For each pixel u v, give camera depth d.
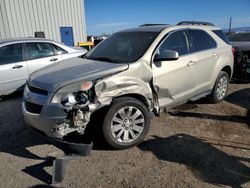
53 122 3.12
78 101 3.12
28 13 13.86
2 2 12.87
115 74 3.47
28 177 3.09
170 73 4.11
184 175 3.04
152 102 3.95
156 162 3.32
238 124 4.46
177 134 4.07
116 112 3.45
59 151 3.67
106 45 4.59
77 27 16.19
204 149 3.61
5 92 6.08
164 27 4.45
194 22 5.38
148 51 3.91
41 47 6.61
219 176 3.02
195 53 4.63
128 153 3.54
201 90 4.90
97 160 3.38
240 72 7.38
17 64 6.13
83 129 3.25
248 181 2.93
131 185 2.90
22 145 3.86
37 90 3.41
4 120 4.86
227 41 5.64
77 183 2.95
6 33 13.23
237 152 3.53
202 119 4.67
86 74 3.37
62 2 15.16
